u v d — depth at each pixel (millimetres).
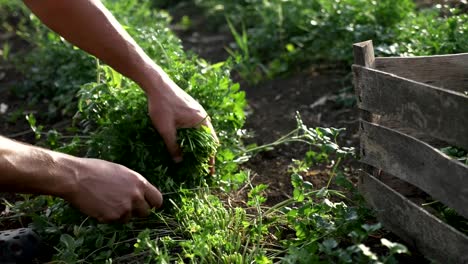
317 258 1992
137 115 2566
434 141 2383
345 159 3066
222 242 2199
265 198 2537
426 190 2043
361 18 3848
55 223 2576
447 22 3195
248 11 5258
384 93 2160
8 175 1985
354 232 1980
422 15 3666
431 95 1953
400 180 2391
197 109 2498
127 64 2422
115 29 2398
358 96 2314
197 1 5961
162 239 2232
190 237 2371
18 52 5031
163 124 2445
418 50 3154
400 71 2307
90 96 2584
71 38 2406
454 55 2326
